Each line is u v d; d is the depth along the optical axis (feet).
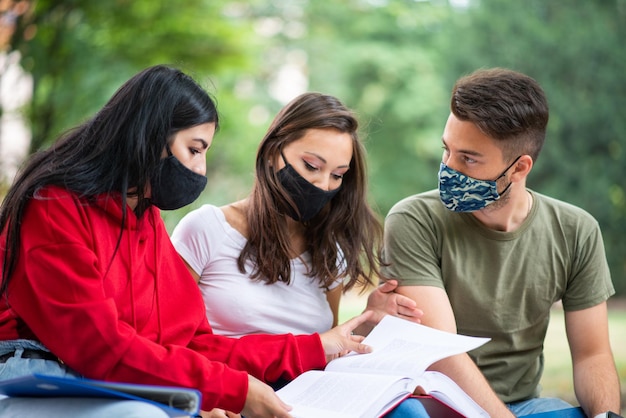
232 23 29.55
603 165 36.42
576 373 8.81
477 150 8.29
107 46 25.96
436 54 43.24
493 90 8.27
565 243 8.94
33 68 24.09
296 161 8.24
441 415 7.57
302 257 8.81
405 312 8.64
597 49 37.06
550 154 36.70
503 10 39.65
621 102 36.83
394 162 42.68
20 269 6.86
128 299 7.30
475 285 8.85
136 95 7.23
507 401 8.96
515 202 8.74
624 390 16.08
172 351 7.04
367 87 43.70
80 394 6.16
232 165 38.01
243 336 8.22
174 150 7.25
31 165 7.27
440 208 9.01
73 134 7.41
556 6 39.09
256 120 47.03
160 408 6.12
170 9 27.04
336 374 7.56
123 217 7.11
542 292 8.91
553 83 37.47
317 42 45.70
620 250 35.76
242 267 8.50
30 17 23.88
